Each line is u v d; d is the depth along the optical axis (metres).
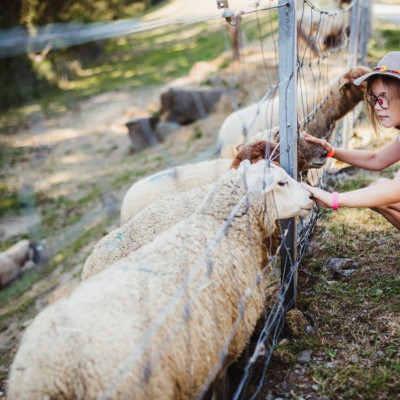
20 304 4.07
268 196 2.05
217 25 14.80
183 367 1.59
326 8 7.63
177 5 14.55
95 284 1.63
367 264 2.89
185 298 1.63
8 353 3.41
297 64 2.09
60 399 1.46
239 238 2.00
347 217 3.50
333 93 4.30
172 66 11.70
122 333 1.46
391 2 12.96
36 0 12.27
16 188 7.29
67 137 8.50
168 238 1.85
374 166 2.68
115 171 7.46
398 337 2.25
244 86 8.63
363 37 5.63
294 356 2.25
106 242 2.61
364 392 1.99
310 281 2.84
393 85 2.19
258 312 2.05
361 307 2.51
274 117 4.28
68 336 1.46
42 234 5.27
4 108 9.89
